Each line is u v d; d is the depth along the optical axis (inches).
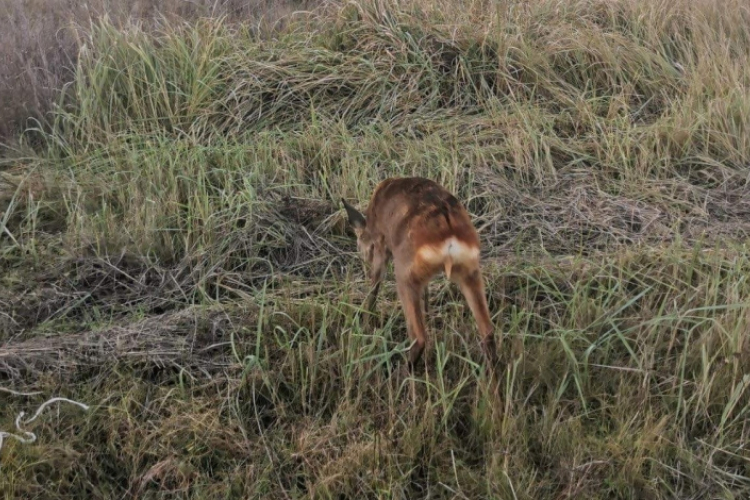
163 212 388.2
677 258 332.2
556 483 252.4
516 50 512.1
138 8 584.7
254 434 273.3
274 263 366.3
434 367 294.7
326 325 307.6
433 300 329.1
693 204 401.4
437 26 530.9
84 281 349.7
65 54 525.0
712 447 259.0
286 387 289.3
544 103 493.4
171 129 479.5
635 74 503.8
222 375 292.4
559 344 294.7
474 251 276.5
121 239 370.9
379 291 333.1
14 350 300.7
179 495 252.4
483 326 278.7
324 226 384.8
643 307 312.5
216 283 341.4
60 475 256.8
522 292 326.0
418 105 491.5
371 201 316.8
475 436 268.1
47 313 332.2
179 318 315.3
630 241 372.2
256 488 250.8
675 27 549.6
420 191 291.3
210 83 489.4
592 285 332.8
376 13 540.4
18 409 279.4
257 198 394.6
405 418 271.9
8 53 516.1
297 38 542.6
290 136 451.8
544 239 376.5
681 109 462.3
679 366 280.5
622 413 271.3
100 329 314.3
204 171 413.1
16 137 477.4
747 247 352.8
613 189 416.8
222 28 539.8
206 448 265.4
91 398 281.9
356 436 265.3
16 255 371.6
